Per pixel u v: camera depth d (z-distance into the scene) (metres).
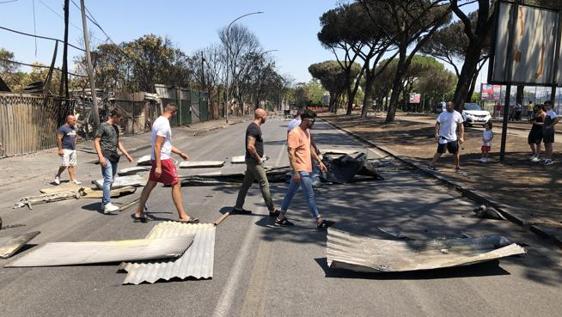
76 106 22.77
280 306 4.25
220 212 8.04
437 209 8.33
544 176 11.09
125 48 48.31
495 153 15.35
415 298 4.45
